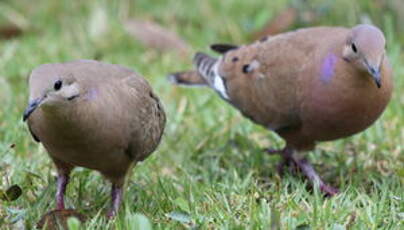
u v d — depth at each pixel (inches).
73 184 414.6
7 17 689.0
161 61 624.7
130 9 711.7
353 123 418.0
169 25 696.4
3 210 382.9
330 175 458.6
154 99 398.6
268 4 706.8
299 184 417.1
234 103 476.4
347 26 677.3
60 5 717.3
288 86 432.5
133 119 370.3
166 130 501.7
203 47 653.3
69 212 368.2
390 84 415.5
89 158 367.2
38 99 333.1
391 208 380.5
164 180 430.0
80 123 349.4
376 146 486.6
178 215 366.0
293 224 361.1
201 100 544.7
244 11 702.5
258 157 474.0
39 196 393.7
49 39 662.5
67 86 342.0
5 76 574.9
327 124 420.5
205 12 700.0
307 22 666.8
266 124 457.7
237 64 476.4
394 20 673.6
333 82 408.5
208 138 495.8
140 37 644.7
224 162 475.2
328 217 369.4
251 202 382.6
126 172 387.9
